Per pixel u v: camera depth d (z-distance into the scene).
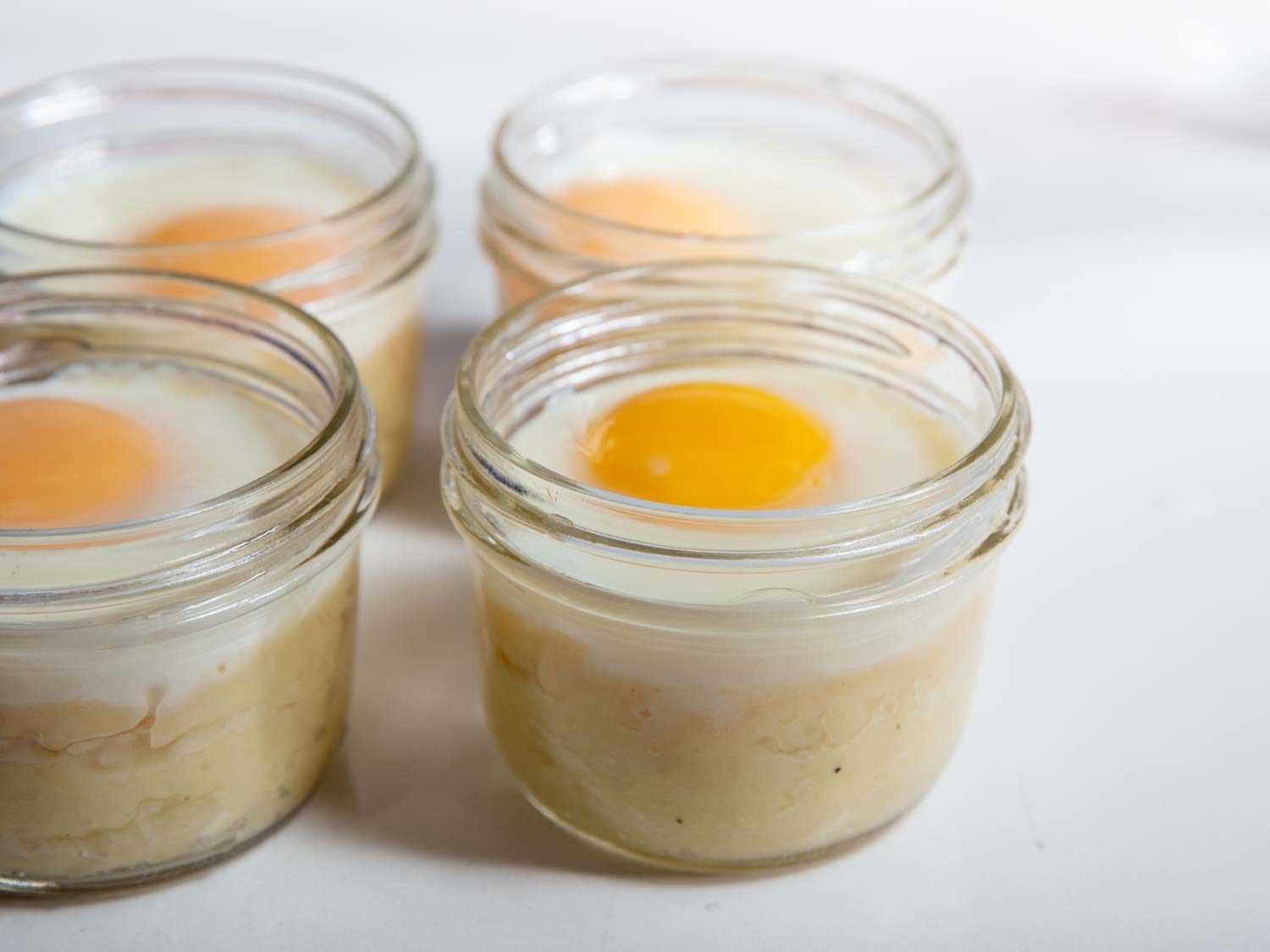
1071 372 0.48
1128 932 0.33
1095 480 0.44
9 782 0.32
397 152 0.45
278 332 0.35
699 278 0.36
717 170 0.47
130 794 0.32
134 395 0.36
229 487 0.34
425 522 0.43
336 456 0.33
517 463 0.31
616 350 0.37
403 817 0.35
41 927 0.33
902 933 0.33
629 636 0.31
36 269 0.40
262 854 0.35
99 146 0.47
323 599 0.33
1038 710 0.38
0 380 0.37
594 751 0.32
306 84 0.47
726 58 0.50
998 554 0.33
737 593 0.31
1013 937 0.33
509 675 0.33
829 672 0.31
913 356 0.36
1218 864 0.34
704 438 0.34
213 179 0.47
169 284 0.36
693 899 0.34
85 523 0.33
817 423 0.35
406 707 0.38
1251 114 0.62
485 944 0.33
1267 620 0.40
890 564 0.31
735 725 0.31
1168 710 0.38
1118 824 0.35
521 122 0.46
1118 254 0.54
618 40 0.65
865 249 0.41
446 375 0.48
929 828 0.35
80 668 0.31
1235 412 0.47
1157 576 0.41
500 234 0.43
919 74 0.64
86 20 0.65
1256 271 0.53
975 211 0.56
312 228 0.40
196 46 0.64
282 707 0.33
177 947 0.33
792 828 0.33
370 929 0.33
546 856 0.35
